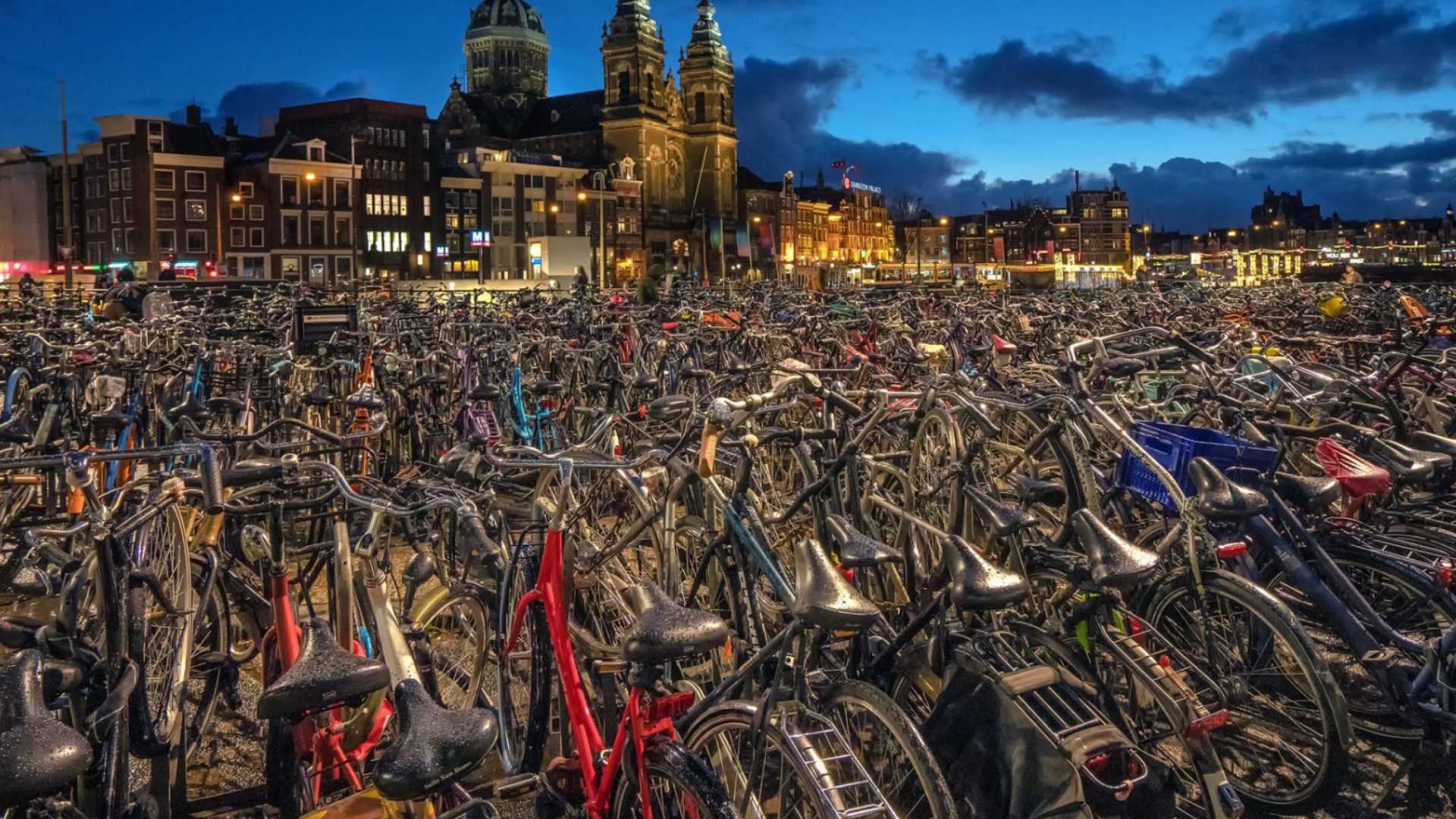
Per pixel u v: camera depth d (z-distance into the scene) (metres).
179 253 61.84
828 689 3.20
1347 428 4.47
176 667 3.51
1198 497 3.62
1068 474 4.27
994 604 2.76
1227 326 9.76
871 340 11.23
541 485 4.74
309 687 2.30
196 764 4.15
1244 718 3.81
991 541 4.07
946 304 16.34
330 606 3.40
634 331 11.55
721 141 103.56
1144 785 3.25
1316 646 3.46
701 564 3.93
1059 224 139.25
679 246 100.31
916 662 3.34
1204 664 3.78
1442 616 3.88
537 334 11.01
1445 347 8.92
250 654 4.23
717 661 4.07
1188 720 3.21
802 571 2.57
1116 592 3.37
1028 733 3.01
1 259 70.81
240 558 4.10
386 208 69.88
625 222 93.25
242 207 63.78
